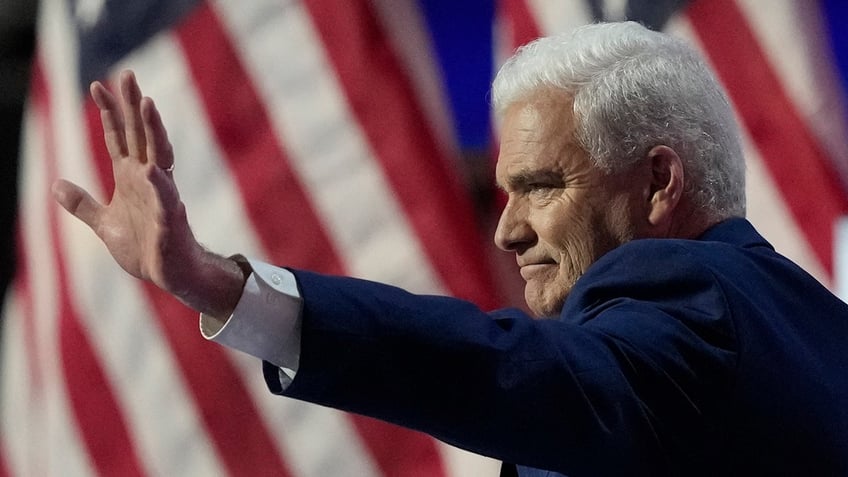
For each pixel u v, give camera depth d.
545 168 6.88
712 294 5.98
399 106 15.18
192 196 15.30
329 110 15.18
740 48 15.16
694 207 6.92
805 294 6.64
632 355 5.59
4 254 20.42
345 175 15.08
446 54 20.19
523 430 5.28
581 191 6.82
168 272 5.03
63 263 15.48
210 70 15.44
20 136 20.75
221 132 15.33
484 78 20.09
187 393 15.02
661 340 5.70
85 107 15.71
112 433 15.12
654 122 6.80
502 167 7.08
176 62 15.52
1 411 17.03
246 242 15.05
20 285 16.53
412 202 14.98
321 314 5.18
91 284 15.32
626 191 6.81
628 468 5.50
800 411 6.04
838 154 15.74
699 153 6.89
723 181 6.98
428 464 14.64
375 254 14.93
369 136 15.11
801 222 14.85
